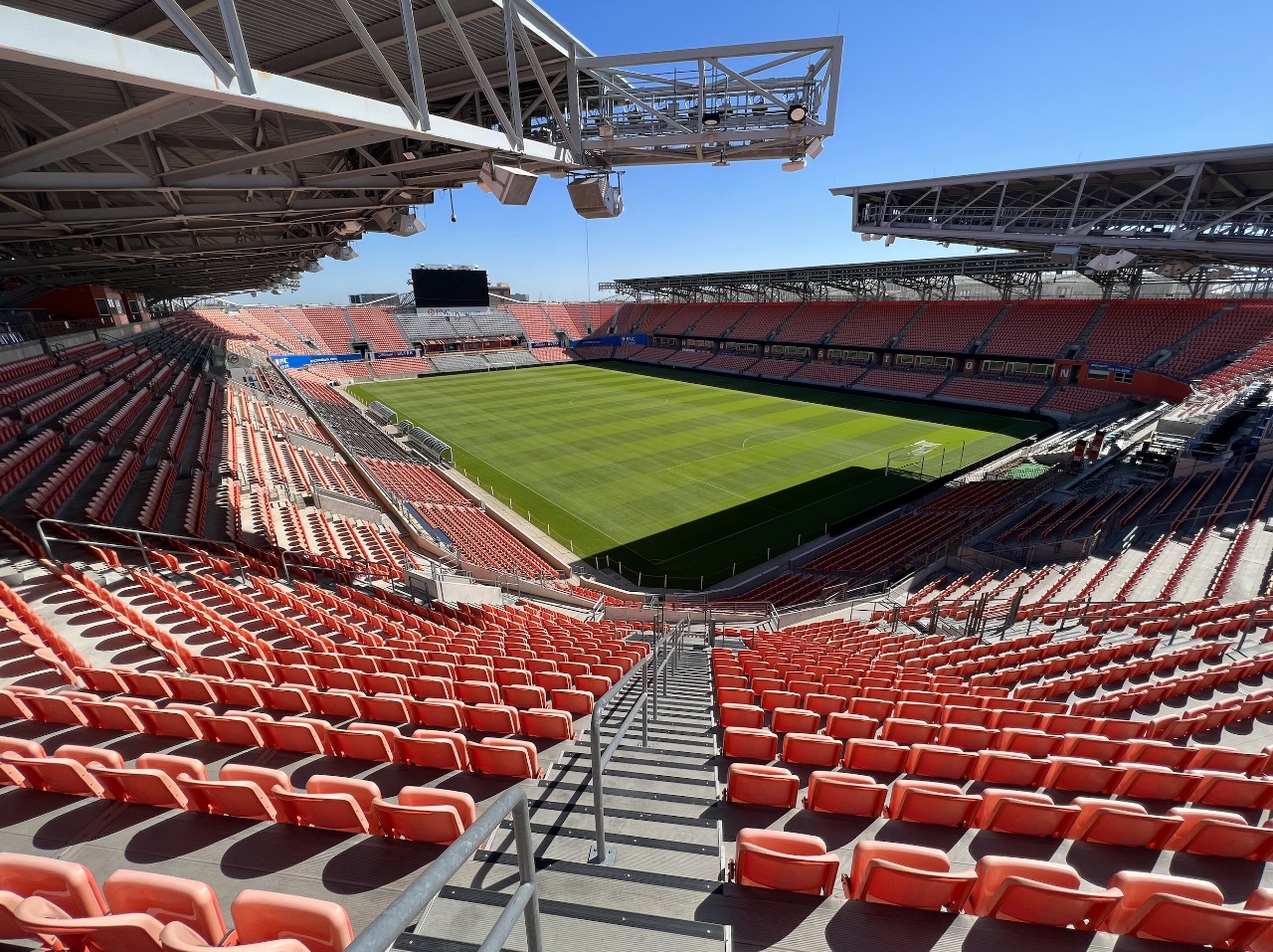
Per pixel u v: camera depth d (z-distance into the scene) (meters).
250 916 2.84
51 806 4.46
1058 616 14.35
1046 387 48.38
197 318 70.69
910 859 3.73
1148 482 25.39
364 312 81.19
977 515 25.16
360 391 60.81
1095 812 4.56
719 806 5.14
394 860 4.00
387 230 19.41
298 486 23.36
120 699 6.27
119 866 3.99
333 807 4.13
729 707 7.32
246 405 33.53
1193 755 6.45
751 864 3.78
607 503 29.09
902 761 6.06
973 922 3.58
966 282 61.94
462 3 10.18
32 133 11.43
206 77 6.54
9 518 13.50
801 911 3.66
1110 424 38.91
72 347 30.41
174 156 14.13
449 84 13.02
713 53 12.03
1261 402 28.88
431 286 80.56
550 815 4.95
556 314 91.81
